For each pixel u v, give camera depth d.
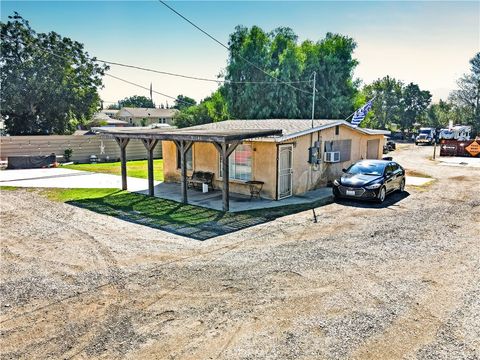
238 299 6.34
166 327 5.51
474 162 28.91
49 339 5.23
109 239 9.61
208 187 16.11
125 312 5.95
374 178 14.07
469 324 5.53
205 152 16.55
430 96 81.56
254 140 14.00
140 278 7.23
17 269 7.74
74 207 13.20
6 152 26.92
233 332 5.36
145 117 77.56
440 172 22.70
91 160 29.52
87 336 5.29
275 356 4.80
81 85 42.28
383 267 7.67
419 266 7.73
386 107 81.12
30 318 5.79
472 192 15.86
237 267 7.70
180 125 44.75
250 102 37.69
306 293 6.53
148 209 12.84
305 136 15.54
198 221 11.27
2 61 38.12
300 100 37.34
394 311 5.91
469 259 8.11
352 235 9.84
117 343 5.12
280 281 7.02
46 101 39.69
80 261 8.14
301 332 5.34
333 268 7.62
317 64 37.81
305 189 15.97
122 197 14.84
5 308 6.11
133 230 10.38
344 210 12.63
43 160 25.70
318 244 9.12
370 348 4.96
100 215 12.05
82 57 41.53
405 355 4.82
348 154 18.88
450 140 34.91
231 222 11.14
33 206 13.41
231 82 36.81
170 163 18.44
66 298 6.45
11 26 37.84
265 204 13.57
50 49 39.75
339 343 5.07
